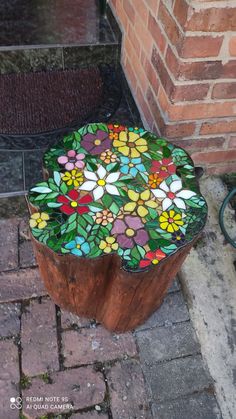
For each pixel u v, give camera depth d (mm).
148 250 1140
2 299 1627
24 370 1478
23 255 1744
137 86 1980
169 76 1528
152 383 1472
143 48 1789
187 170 1325
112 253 1134
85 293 1358
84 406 1419
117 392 1452
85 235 1159
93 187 1261
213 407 1430
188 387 1467
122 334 1577
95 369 1497
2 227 1821
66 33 2160
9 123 2004
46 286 1498
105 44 2143
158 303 1536
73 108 2088
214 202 1916
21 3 2314
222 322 1583
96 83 2201
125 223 1189
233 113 1661
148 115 1875
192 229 1189
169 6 1405
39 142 1938
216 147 1836
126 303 1326
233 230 1837
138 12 1774
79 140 1381
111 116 2068
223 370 1486
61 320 1596
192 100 1564
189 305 1635
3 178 1806
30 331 1562
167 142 1396
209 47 1369
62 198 1230
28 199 1230
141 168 1319
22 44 2064
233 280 1685
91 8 2346
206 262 1721
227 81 1510
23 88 2145
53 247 1131
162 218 1207
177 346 1553
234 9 1261
